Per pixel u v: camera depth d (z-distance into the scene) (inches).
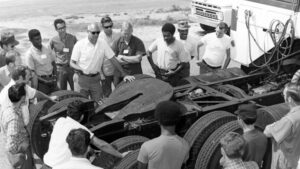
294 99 179.6
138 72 304.3
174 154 163.2
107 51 279.7
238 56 304.2
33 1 678.5
